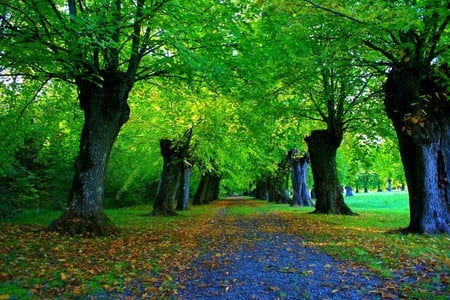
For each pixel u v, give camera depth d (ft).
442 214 38.78
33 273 22.86
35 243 32.04
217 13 40.01
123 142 90.12
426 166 39.14
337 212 73.20
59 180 88.63
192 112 70.13
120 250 31.40
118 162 114.42
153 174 119.14
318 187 74.84
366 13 31.12
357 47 38.99
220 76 38.70
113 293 20.03
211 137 77.56
